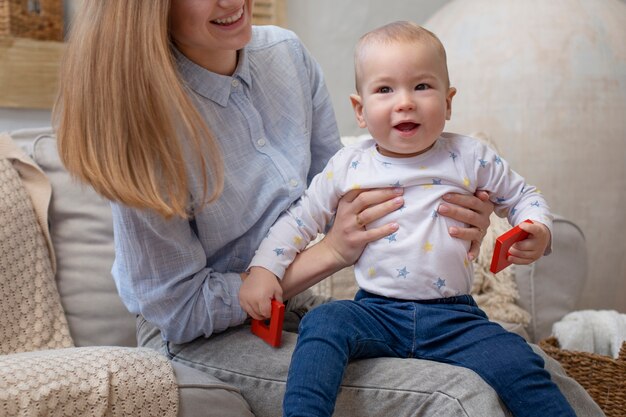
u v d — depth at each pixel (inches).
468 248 52.0
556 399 44.4
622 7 109.0
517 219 52.5
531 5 103.7
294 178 56.3
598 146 99.9
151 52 47.8
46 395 42.5
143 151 48.5
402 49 50.9
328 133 63.9
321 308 48.6
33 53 88.4
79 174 49.0
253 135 56.3
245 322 57.1
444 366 46.1
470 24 104.9
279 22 110.2
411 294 50.2
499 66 101.3
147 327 58.8
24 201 67.3
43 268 66.6
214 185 52.9
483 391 43.9
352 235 52.4
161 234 51.3
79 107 48.6
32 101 88.9
